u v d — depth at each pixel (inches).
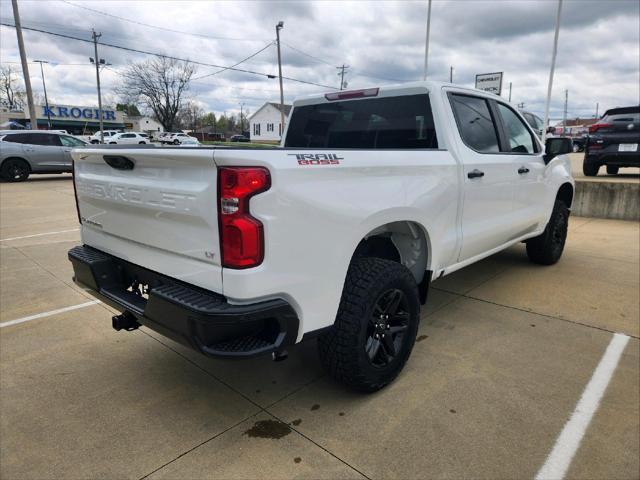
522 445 89.0
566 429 93.6
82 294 175.9
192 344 81.1
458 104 138.9
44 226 304.5
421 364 120.4
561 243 209.9
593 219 331.3
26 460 86.8
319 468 83.7
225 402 105.1
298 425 96.1
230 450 88.9
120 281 109.9
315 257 86.5
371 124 147.3
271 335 84.1
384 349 105.9
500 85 552.4
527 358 123.2
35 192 466.3
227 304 79.0
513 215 163.9
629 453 86.7
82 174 115.9
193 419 98.9
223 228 77.1
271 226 78.7
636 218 320.5
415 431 93.5
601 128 419.8
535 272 198.7
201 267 82.9
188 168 81.9
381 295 99.7
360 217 94.7
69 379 115.6
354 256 112.7
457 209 130.5
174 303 81.0
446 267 134.3
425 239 122.2
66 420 99.0
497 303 162.7
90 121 2401.6
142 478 82.0
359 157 97.2
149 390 110.4
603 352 126.1
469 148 137.6
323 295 89.5
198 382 113.9
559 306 159.3
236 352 79.0
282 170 79.7
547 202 189.3
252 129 2795.3
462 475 81.7
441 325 144.5
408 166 109.8
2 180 565.0
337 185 90.7
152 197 89.8
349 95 149.4
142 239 96.3
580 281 185.9
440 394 106.4
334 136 157.5
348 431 93.9
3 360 125.1
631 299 165.3
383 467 83.7
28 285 186.1
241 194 75.9
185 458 86.8
